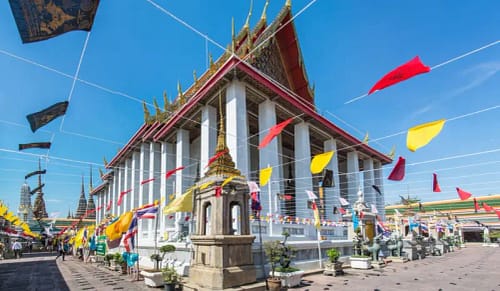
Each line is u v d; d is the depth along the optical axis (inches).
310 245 605.3
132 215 578.2
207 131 753.6
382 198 1274.6
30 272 729.0
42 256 1480.1
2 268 832.3
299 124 875.4
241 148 644.1
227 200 413.7
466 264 776.3
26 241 1982.0
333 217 922.7
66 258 1282.0
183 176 852.6
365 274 573.0
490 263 804.0
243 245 401.4
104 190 1750.7
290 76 929.5
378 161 1358.3
